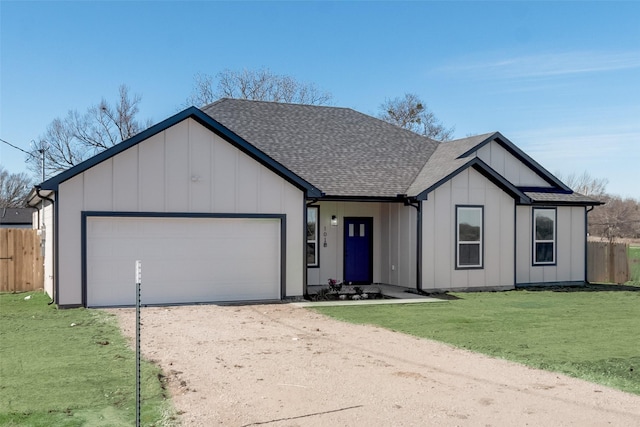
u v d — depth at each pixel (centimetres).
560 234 2184
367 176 1998
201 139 1597
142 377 824
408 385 805
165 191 1559
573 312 1517
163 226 1571
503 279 1991
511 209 2006
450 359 969
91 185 1493
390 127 2392
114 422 649
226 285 1638
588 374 877
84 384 794
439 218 1903
